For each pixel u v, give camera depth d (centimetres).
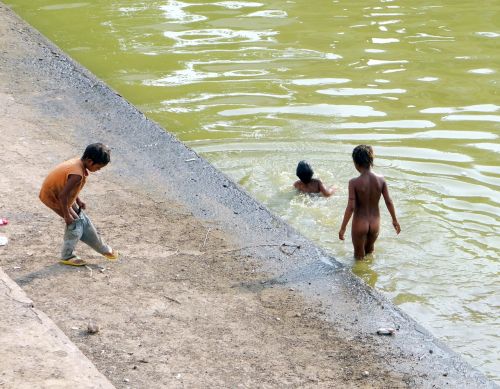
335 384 2334
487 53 5131
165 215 3303
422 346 2530
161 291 2750
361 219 3105
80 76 4694
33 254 2908
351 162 3841
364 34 5450
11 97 4391
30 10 6053
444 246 3212
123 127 4097
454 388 2345
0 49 5056
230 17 5831
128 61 5084
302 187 3581
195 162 3756
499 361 2608
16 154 3706
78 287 2727
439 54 5119
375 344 2533
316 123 4238
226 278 2869
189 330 2541
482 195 3550
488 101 4481
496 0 6138
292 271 2931
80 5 6162
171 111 4412
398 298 2927
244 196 3462
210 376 2323
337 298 2772
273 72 4875
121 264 2903
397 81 4738
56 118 4169
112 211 3303
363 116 4306
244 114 4353
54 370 2130
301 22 5697
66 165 2730
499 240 3241
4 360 2155
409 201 3509
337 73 4844
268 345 2497
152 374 2311
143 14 5938
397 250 3197
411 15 5812
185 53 5178
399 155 3894
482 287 2988
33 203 3272
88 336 2464
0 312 2367
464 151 3931
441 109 4384
